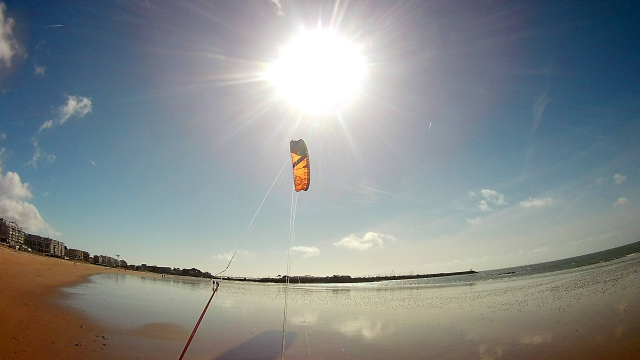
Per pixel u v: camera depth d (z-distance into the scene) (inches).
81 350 444.8
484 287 1897.1
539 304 939.3
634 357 431.2
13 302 628.7
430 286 2581.2
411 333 672.4
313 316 917.8
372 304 1248.8
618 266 2142.0
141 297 1104.2
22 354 393.1
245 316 884.0
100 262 5359.3
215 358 494.9
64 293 903.1
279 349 551.8
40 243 4608.8
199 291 1651.1
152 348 505.0
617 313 690.8
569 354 468.8
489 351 518.6
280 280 6151.6
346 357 514.0
